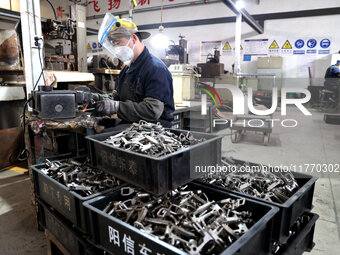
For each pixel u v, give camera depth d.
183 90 3.21
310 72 6.14
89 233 1.00
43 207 1.31
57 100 1.41
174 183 0.97
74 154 1.83
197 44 7.01
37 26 1.77
